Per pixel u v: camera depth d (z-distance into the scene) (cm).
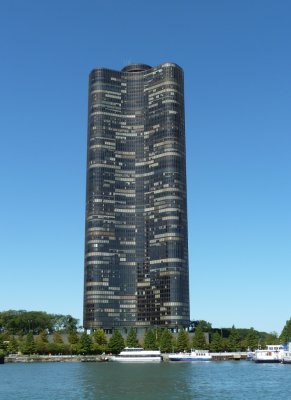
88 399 14088
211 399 14100
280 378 19938
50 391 15838
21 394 15212
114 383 17925
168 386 16962
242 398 14312
